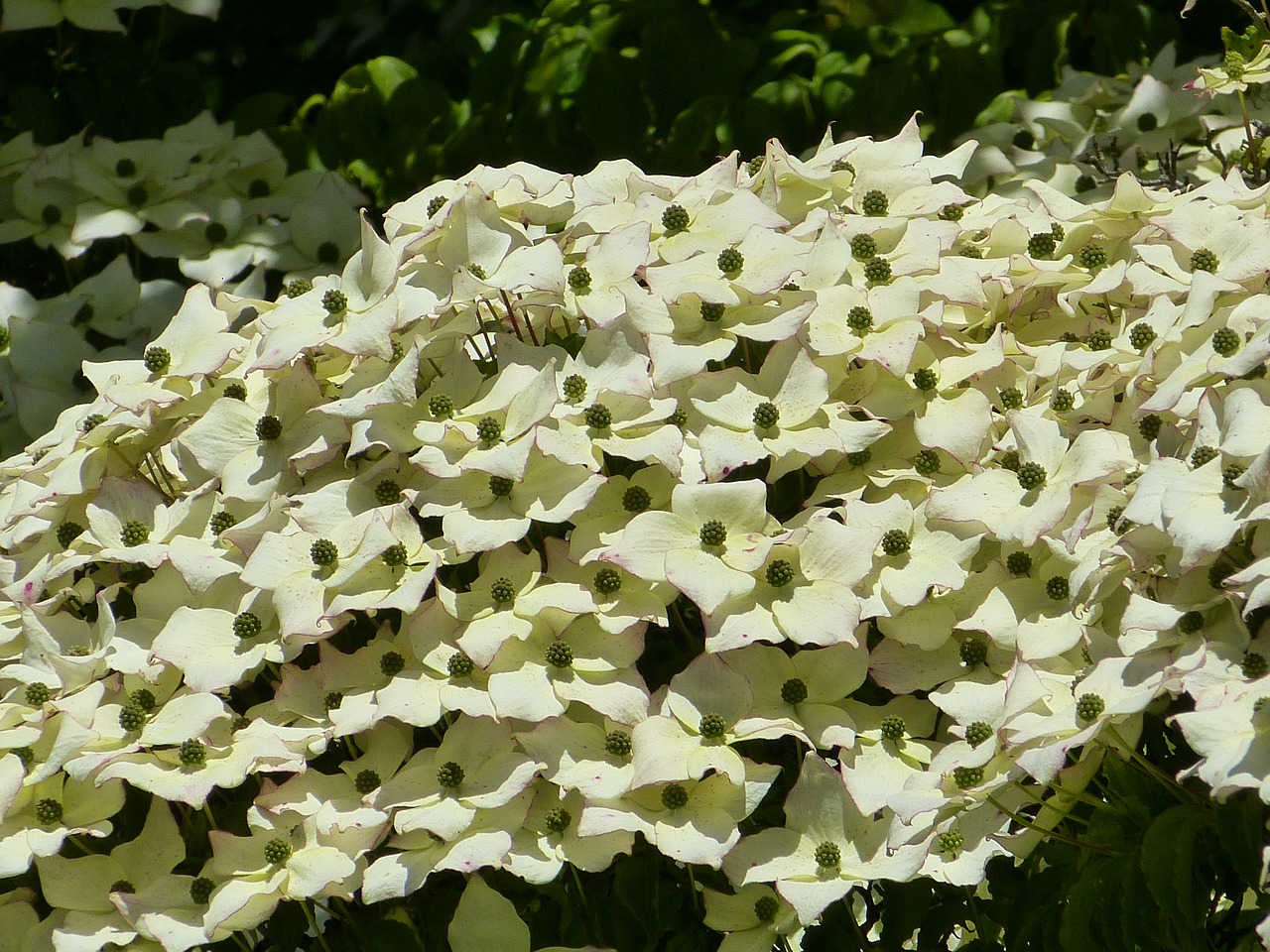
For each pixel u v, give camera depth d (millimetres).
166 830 2150
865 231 2244
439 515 2148
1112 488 2145
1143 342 2193
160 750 2133
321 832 2111
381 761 2154
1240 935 2146
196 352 2229
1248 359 2104
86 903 2137
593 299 2195
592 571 2160
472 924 2123
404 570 2145
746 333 2174
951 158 2318
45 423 2516
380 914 2203
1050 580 2152
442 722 2188
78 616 2260
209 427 2211
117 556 2182
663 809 2113
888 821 2119
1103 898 2100
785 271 2180
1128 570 2117
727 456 2152
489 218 2203
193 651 2156
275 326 2193
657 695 2145
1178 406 2129
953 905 2158
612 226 2256
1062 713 2086
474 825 2111
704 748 2105
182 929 2109
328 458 2188
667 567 2111
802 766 2135
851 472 2205
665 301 2180
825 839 2119
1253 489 2049
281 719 2164
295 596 2141
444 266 2197
